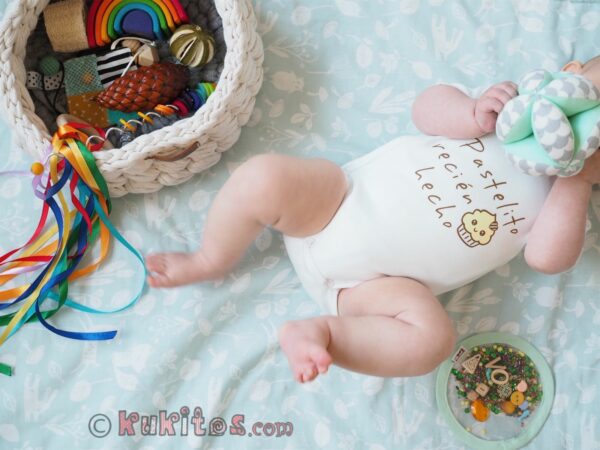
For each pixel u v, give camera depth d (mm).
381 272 1232
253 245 1404
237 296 1384
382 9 1461
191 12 1421
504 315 1398
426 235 1198
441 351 1170
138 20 1377
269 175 1164
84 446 1330
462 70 1448
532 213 1225
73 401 1340
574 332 1397
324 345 1117
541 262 1218
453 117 1229
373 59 1454
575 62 1226
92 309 1364
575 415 1379
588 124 1038
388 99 1446
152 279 1313
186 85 1394
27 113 1276
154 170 1323
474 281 1402
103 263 1384
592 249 1406
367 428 1359
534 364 1386
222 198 1208
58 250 1322
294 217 1203
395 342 1153
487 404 1374
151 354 1355
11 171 1402
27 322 1353
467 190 1203
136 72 1331
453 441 1365
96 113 1385
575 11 1453
